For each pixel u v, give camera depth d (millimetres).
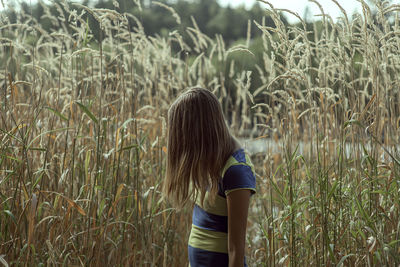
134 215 2484
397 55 2469
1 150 2256
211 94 1792
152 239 2643
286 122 2432
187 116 1746
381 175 2363
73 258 2365
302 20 2328
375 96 2350
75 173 2512
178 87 3506
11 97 2549
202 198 1757
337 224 2305
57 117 2971
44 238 2406
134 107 2768
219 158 1697
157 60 3582
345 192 2381
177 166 1790
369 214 2277
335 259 2201
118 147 2600
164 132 2945
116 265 2402
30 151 2627
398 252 2145
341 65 2510
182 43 3418
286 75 2344
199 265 1771
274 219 2510
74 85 2803
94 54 2764
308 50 2436
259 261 2705
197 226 1812
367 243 2193
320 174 2250
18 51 3156
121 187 2273
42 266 2150
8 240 2227
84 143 2764
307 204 2389
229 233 1643
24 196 2330
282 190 2590
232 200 1634
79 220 2473
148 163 2918
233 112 3781
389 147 2486
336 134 2631
